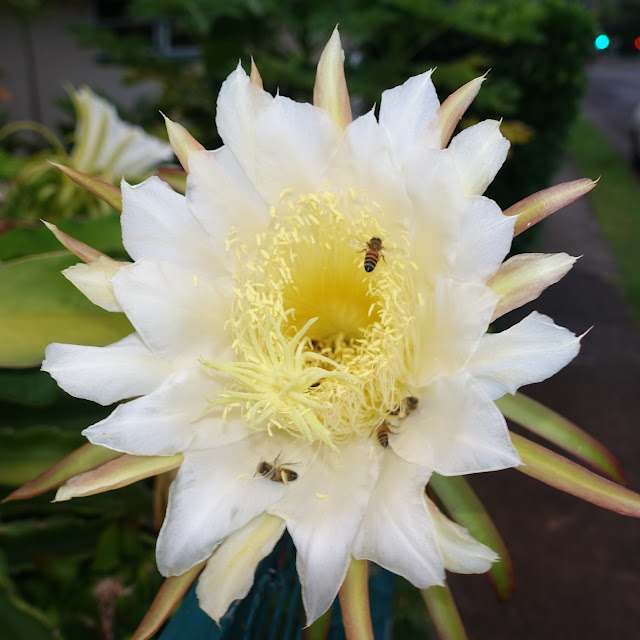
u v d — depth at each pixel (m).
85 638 0.34
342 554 0.21
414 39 1.18
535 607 0.76
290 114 0.24
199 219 0.24
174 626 0.26
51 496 0.34
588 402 1.11
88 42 1.24
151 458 0.23
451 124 0.23
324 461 0.25
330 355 0.31
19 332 0.29
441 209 0.23
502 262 0.23
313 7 1.10
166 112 1.26
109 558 0.35
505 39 1.12
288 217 0.26
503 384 0.21
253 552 0.22
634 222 1.96
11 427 0.36
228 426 0.24
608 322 1.35
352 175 0.25
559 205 0.22
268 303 0.27
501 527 0.87
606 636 0.73
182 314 0.24
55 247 0.37
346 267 0.30
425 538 0.21
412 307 0.26
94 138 0.50
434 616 0.22
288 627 0.31
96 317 0.29
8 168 0.54
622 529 0.88
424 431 0.23
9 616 0.29
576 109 1.29
